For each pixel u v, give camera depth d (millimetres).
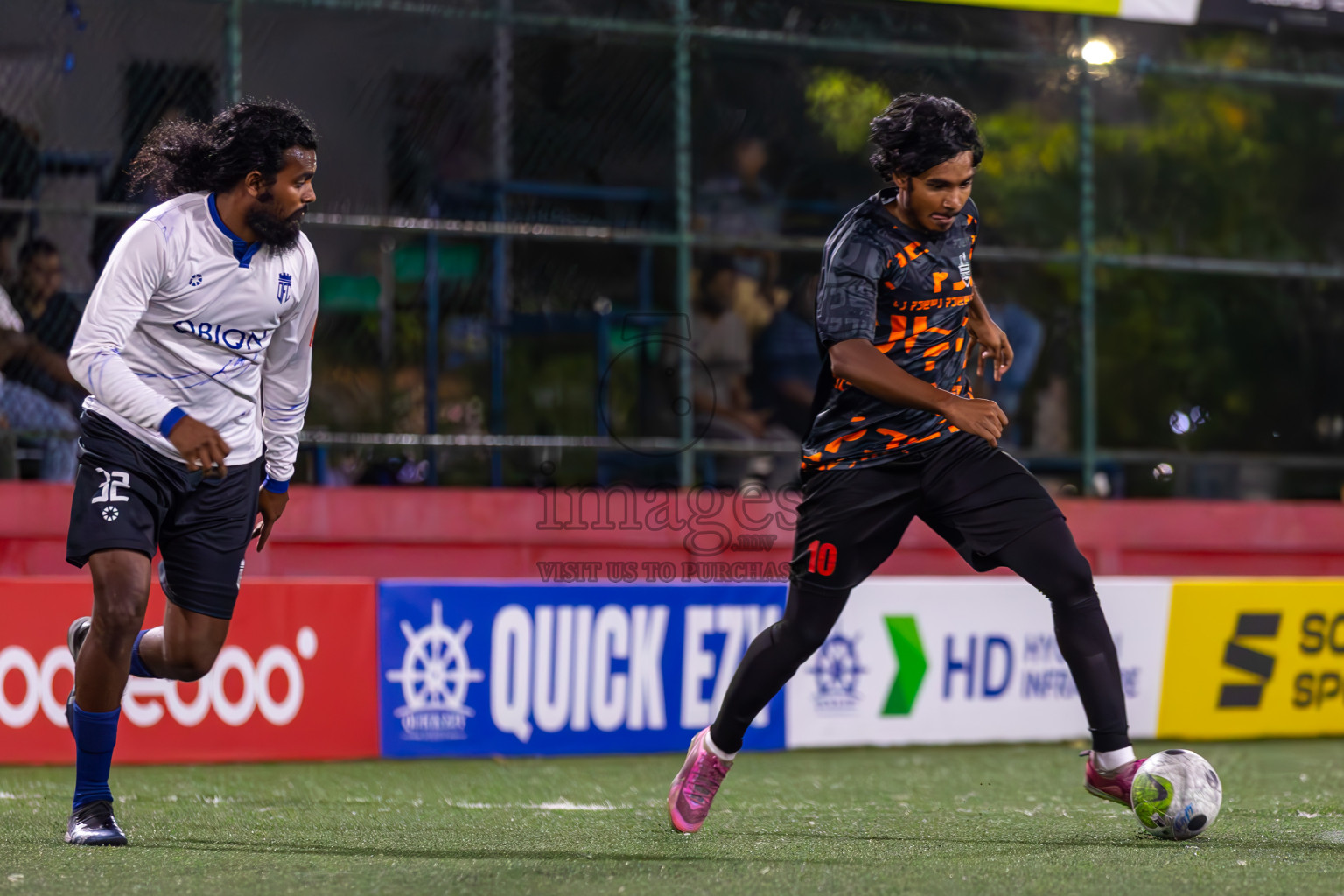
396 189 25672
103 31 23719
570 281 26688
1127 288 30094
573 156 26594
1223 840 11633
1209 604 21422
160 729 18172
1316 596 22000
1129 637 21047
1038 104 28938
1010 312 28953
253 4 24688
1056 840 11742
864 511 11695
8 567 21484
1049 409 29094
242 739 18453
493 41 26062
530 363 26484
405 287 25844
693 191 27359
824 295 11383
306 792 15789
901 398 10883
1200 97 30609
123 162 23766
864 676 20375
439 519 23469
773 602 20453
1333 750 20250
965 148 11016
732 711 12031
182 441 10422
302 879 9766
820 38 27516
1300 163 31656
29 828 12461
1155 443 30203
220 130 11000
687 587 20094
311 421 25344
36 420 23297
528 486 26031
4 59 23328
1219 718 21453
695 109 27203
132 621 10992
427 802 15047
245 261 11164
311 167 11086
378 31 25438
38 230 23375
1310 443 30922
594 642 19672
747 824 13000
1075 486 28875
